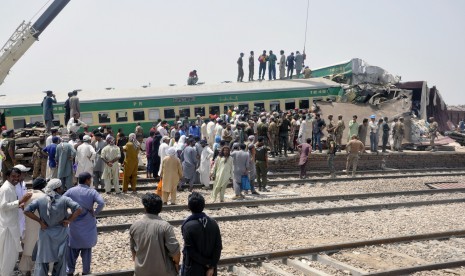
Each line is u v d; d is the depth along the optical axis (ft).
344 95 103.45
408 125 97.96
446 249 36.58
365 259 33.42
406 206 53.21
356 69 110.42
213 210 49.34
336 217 46.96
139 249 20.74
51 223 25.58
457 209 52.31
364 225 43.60
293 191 61.62
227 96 97.91
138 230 20.81
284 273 29.89
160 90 97.14
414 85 110.01
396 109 98.73
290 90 100.42
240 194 55.47
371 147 87.66
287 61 109.50
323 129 91.25
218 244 20.57
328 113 95.40
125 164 55.72
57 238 25.63
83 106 91.04
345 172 79.51
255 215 45.57
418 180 72.95
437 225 44.09
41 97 92.94
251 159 58.70
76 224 27.58
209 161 62.13
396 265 32.22
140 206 49.62
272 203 52.75
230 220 44.55
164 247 20.67
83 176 28.09
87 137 53.01
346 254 34.45
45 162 56.18
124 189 56.24
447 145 101.04
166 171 49.83
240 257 31.71
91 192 28.02
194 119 96.53
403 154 89.61
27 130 69.00
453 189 63.67
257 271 30.58
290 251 33.37
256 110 96.58
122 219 44.06
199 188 62.80
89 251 28.35
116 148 54.95
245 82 103.86
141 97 94.02
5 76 86.79
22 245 30.63
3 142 53.67
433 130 94.53
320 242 37.73
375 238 37.50
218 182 52.80
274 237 38.91
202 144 61.98
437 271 31.01
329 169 82.74
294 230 41.29
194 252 20.18
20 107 89.15
